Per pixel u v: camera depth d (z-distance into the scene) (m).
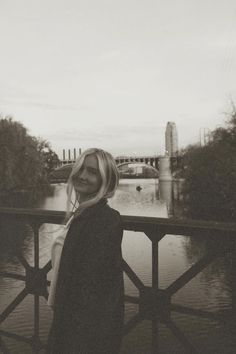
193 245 22.64
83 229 1.99
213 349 5.24
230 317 2.52
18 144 60.94
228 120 41.97
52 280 2.19
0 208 3.61
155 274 2.75
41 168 67.50
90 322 1.84
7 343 10.66
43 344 3.41
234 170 38.47
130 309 11.27
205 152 45.06
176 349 9.12
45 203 59.94
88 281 1.88
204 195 42.59
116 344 1.87
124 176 185.50
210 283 15.32
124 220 2.86
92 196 2.23
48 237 22.67
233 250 2.45
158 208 54.88
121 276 1.95
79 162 2.22
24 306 13.23
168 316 2.71
